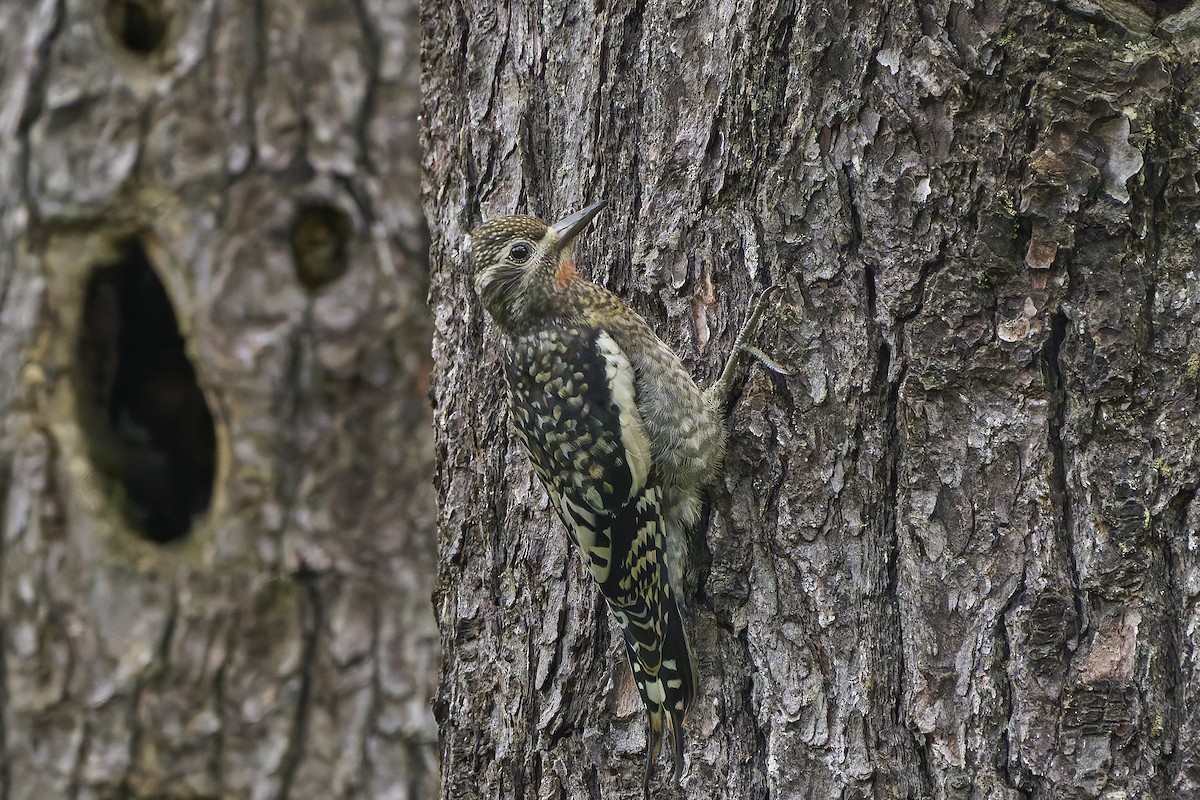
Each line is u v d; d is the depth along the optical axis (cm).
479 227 890
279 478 1216
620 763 812
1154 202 709
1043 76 712
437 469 956
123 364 1326
